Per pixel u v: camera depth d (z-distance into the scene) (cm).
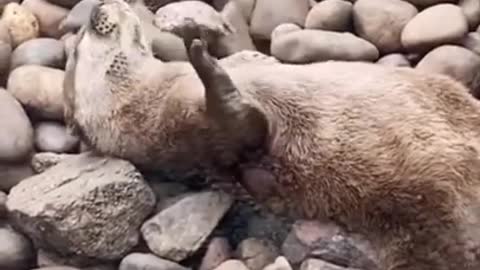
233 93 151
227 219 157
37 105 167
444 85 155
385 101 153
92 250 154
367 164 150
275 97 154
